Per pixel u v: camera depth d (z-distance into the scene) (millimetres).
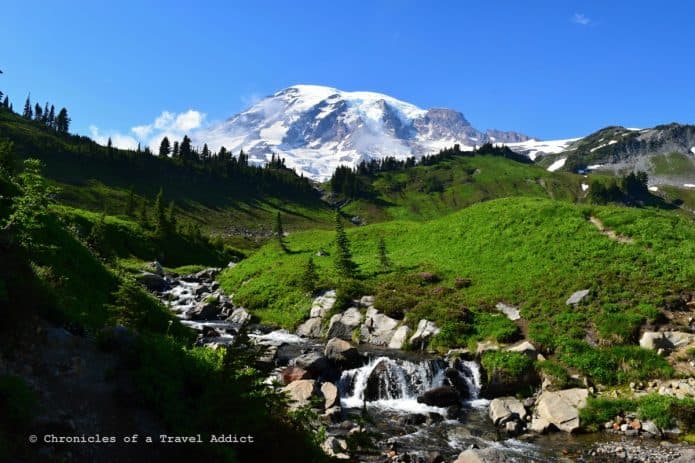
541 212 55531
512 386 27938
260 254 80000
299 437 13859
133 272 62531
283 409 14422
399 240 70812
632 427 22266
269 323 46000
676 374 25516
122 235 91312
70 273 26109
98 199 175625
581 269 40094
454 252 55500
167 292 59875
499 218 58938
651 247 41094
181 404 13961
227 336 38406
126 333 16344
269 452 12828
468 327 34375
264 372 13875
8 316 14109
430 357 31656
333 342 32031
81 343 15578
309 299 46594
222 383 13102
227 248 126625
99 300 26219
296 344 37781
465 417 24984
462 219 65250
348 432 22172
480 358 30609
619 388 25703
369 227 81688
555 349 29891
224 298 55062
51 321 16500
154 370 14797
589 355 28234
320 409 24328
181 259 99938
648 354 27172
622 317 30578
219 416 12812
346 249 54531
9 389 10891
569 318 32531
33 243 23219
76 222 79875
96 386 13617
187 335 30172
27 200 20375
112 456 11297
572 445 21047
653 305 31625
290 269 58188
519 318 35344
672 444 20641
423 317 36656
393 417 24812
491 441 21656
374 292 44375
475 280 45156
